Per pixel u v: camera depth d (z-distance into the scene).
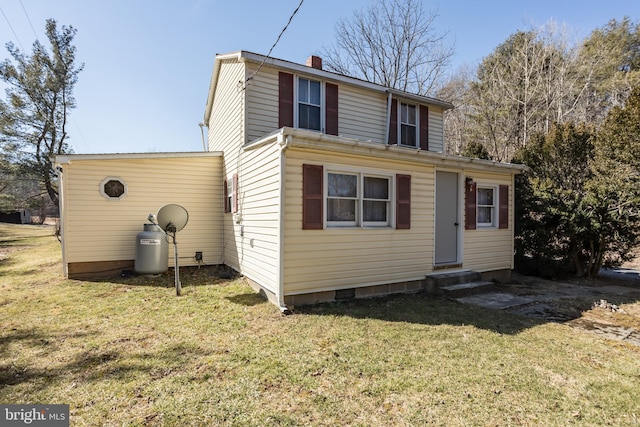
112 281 7.13
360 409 2.54
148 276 7.57
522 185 8.92
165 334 4.09
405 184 6.52
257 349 3.64
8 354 3.51
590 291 6.88
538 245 8.53
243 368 3.19
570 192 8.12
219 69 9.37
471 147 11.45
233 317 4.75
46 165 19.33
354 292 5.98
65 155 7.19
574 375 3.13
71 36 19.67
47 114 19.36
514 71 20.19
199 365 3.25
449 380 3.00
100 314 4.90
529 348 3.77
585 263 8.72
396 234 6.40
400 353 3.58
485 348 3.74
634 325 4.68
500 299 6.12
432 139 10.53
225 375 3.05
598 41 20.19
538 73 19.17
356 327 4.38
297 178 5.32
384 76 19.58
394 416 2.46
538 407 2.59
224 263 8.80
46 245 14.52
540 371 3.20
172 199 8.39
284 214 5.17
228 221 8.42
